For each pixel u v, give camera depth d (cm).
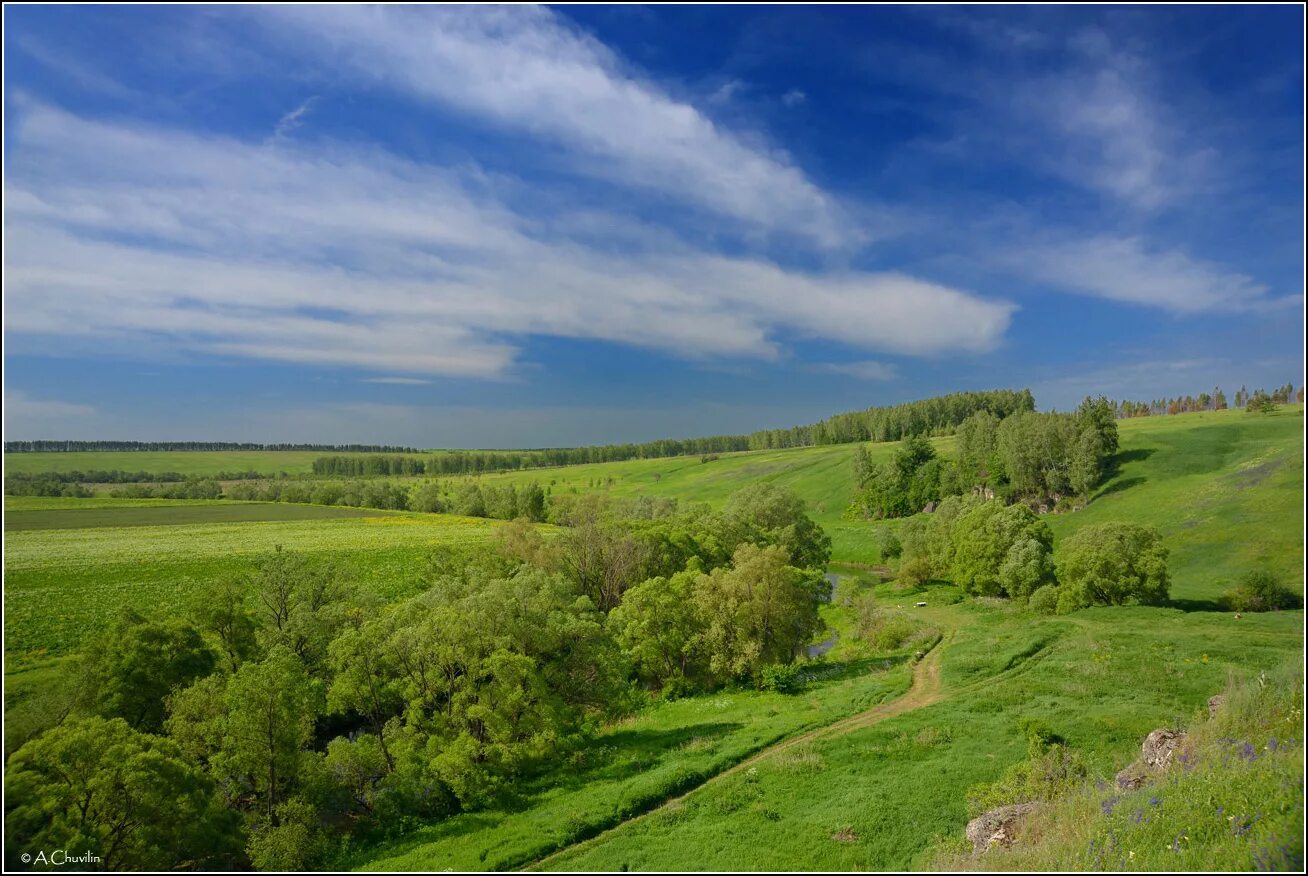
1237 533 8731
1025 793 2212
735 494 11425
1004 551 7350
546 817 2669
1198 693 3284
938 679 4150
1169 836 1380
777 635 5066
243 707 2975
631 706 4503
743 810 2530
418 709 3547
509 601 4128
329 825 2928
